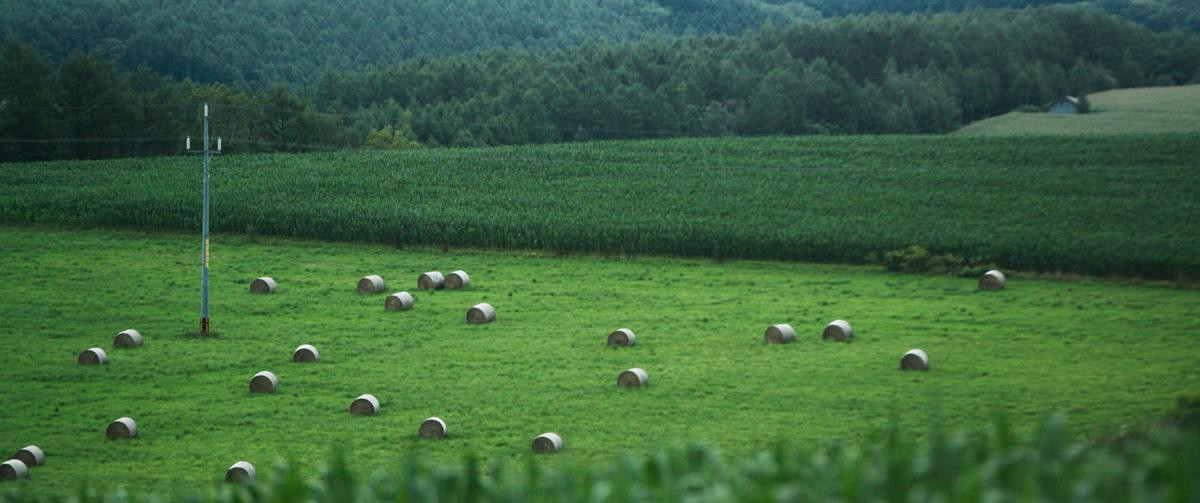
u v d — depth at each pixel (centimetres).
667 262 8538
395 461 4172
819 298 7062
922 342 5819
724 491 883
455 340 6188
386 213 9812
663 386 5150
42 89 14950
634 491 912
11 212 10112
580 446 4303
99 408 5038
